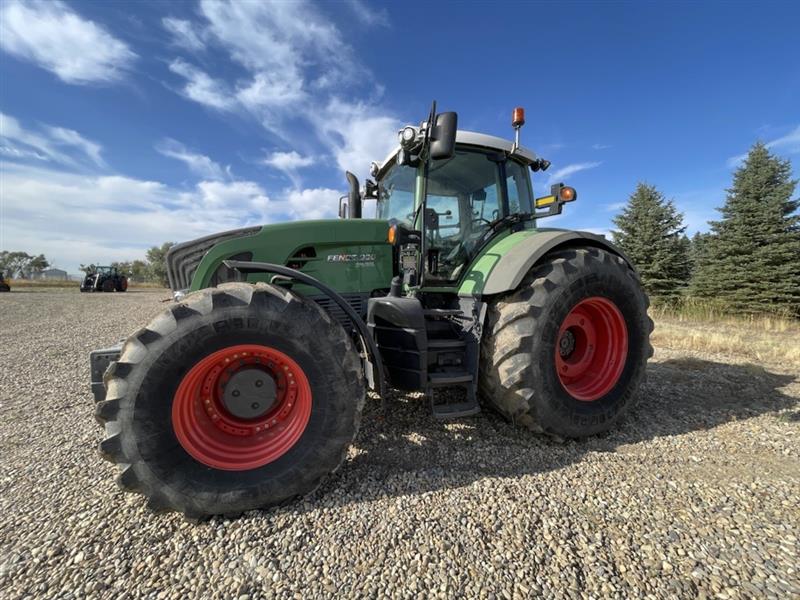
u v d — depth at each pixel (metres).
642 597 1.42
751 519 1.85
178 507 1.88
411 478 2.22
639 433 2.90
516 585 1.48
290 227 2.87
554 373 2.68
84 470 2.37
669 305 13.52
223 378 2.12
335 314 2.97
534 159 3.78
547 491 2.09
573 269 2.79
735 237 12.77
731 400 3.63
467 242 3.40
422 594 1.45
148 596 1.46
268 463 2.02
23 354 5.69
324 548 1.70
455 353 2.85
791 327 9.34
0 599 1.44
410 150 2.81
